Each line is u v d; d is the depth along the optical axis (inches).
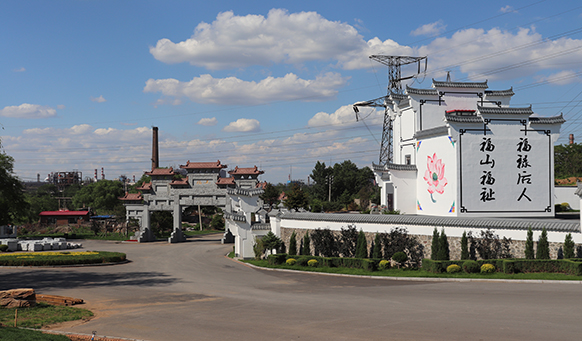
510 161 1499.8
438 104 1854.1
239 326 685.9
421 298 880.9
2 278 1338.6
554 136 1521.9
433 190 1620.3
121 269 1576.0
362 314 749.9
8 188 2556.6
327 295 962.7
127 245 2768.2
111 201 5103.3
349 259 1374.3
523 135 1507.1
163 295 1000.9
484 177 1485.0
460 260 1182.9
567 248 1067.3
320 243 1561.3
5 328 652.7
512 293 887.1
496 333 606.9
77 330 682.2
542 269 1079.6
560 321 657.6
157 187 3006.9
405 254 1296.8
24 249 2437.3
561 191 2342.5
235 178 2819.9
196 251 2293.3
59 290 1093.1
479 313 725.3
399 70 3238.2
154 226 3528.5
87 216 4453.7
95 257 1745.8
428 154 1656.0
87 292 1056.2
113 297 982.4
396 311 765.3
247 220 1785.2
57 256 1732.3
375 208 1916.8
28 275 1412.4
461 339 585.6
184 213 4771.2
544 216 1505.9
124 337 640.4
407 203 1737.2
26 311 799.1
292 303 872.3
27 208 2716.5
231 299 933.8
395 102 1993.1
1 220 2618.1
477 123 1487.5
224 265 1653.5
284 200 3031.5
